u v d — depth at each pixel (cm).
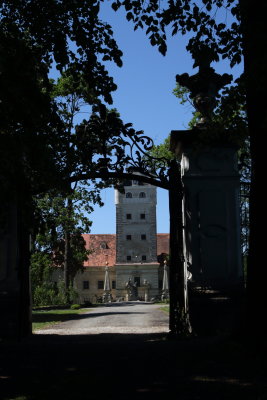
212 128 1137
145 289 6875
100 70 1084
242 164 1170
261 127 763
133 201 7262
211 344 812
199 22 1079
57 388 542
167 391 512
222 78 1186
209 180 1155
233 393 495
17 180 797
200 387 523
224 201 1151
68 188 1134
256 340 721
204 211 1146
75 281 7069
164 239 8044
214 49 1091
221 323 1077
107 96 1097
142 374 599
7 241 1170
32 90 848
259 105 817
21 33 932
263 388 509
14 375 626
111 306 3838
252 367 606
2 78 813
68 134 1016
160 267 7212
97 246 7700
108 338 1168
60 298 4284
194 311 1094
